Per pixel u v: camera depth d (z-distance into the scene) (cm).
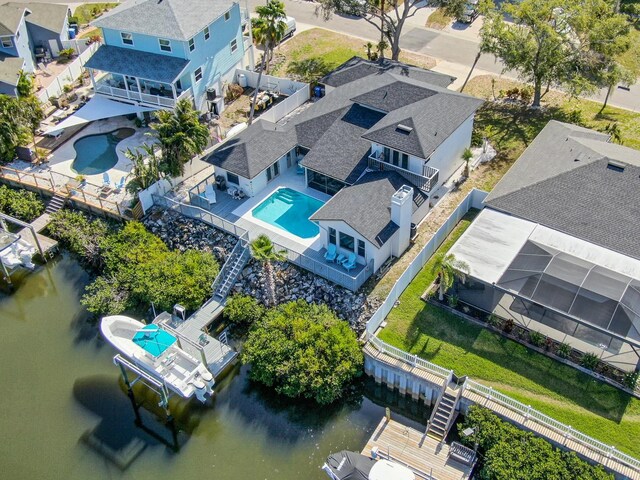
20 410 3847
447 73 6362
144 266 4447
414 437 3519
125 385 3981
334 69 6356
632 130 5350
